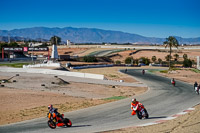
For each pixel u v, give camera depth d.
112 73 75.75
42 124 17.52
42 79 46.88
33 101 28.14
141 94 35.72
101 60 134.75
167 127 14.88
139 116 17.94
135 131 14.25
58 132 14.98
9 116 20.91
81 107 24.73
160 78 64.06
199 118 16.88
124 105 25.30
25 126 17.08
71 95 33.97
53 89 38.94
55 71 56.50
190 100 28.97
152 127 15.17
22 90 36.19
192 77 68.25
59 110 23.22
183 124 15.41
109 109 23.11
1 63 97.25
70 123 16.27
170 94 35.25
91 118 19.27
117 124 16.78
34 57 143.62
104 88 42.38
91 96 33.84
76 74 55.16
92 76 53.56
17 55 133.88
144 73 79.44
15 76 49.47
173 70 87.56
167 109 22.59
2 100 27.89
